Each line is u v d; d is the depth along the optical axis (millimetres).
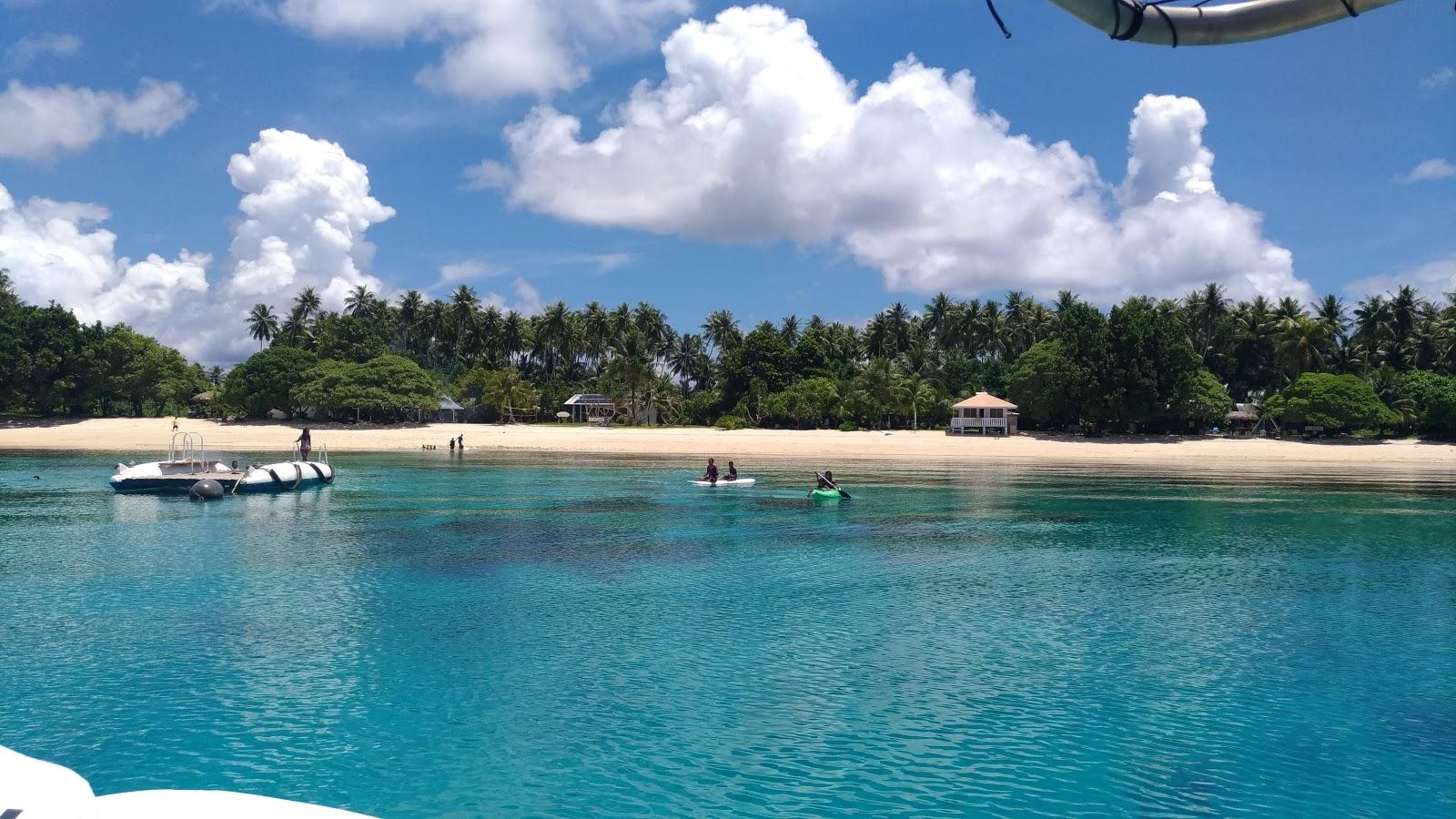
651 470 62688
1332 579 24609
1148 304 110000
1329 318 115875
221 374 174625
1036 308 146625
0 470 57656
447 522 34750
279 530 32469
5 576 23812
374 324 150750
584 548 28906
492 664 16484
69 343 109312
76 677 15609
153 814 7691
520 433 104375
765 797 11445
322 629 18750
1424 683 15703
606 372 144625
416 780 11844
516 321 155625
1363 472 66250
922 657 17094
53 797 7969
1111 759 12570
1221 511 39688
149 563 25703
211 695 14781
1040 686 15516
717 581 23797
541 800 11352
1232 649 17750
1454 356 104375
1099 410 93875
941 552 28484
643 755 12617
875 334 148500
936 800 11367
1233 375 118500
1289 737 13375
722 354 165375
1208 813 11094
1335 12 6457
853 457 80250
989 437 97375
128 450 82250
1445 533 33156
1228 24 6543
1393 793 11625
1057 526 34688
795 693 15125
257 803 7879
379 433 102688
